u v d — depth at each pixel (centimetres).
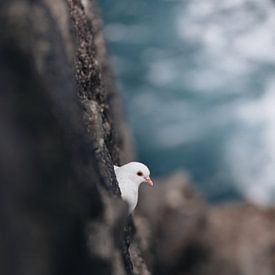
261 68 3866
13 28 504
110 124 1137
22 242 454
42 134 492
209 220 2388
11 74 483
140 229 1438
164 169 3281
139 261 1049
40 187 475
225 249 2330
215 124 3497
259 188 3212
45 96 509
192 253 2342
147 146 3366
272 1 4256
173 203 2345
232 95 3675
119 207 601
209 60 3903
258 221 2389
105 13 4150
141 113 3547
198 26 4119
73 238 512
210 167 3291
